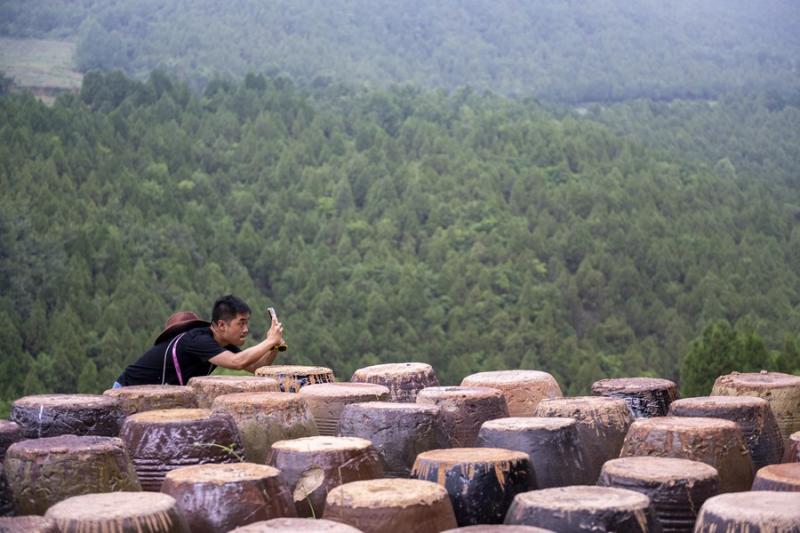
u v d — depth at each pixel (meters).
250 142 127.50
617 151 148.00
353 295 93.00
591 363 84.94
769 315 99.50
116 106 133.25
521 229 110.56
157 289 80.81
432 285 99.88
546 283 99.31
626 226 116.06
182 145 121.62
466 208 117.44
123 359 68.44
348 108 155.50
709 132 189.12
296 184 121.62
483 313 93.94
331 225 111.00
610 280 103.19
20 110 109.00
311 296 94.19
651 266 108.25
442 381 84.75
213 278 87.44
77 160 103.75
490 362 84.69
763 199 140.62
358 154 132.50
